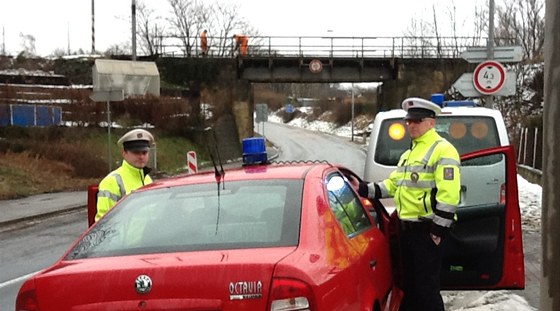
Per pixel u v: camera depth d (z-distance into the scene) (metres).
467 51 12.84
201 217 3.56
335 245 3.40
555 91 3.47
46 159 24.66
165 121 34.50
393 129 7.39
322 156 41.00
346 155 41.50
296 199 3.58
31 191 20.42
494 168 6.92
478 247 5.13
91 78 37.94
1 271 9.31
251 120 42.47
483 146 7.13
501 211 5.09
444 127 7.29
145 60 42.00
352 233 3.93
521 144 20.88
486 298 6.27
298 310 2.83
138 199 3.95
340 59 40.97
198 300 2.87
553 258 3.51
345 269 3.31
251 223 3.42
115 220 3.74
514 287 5.04
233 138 40.97
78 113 29.84
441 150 4.69
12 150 24.41
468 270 5.18
